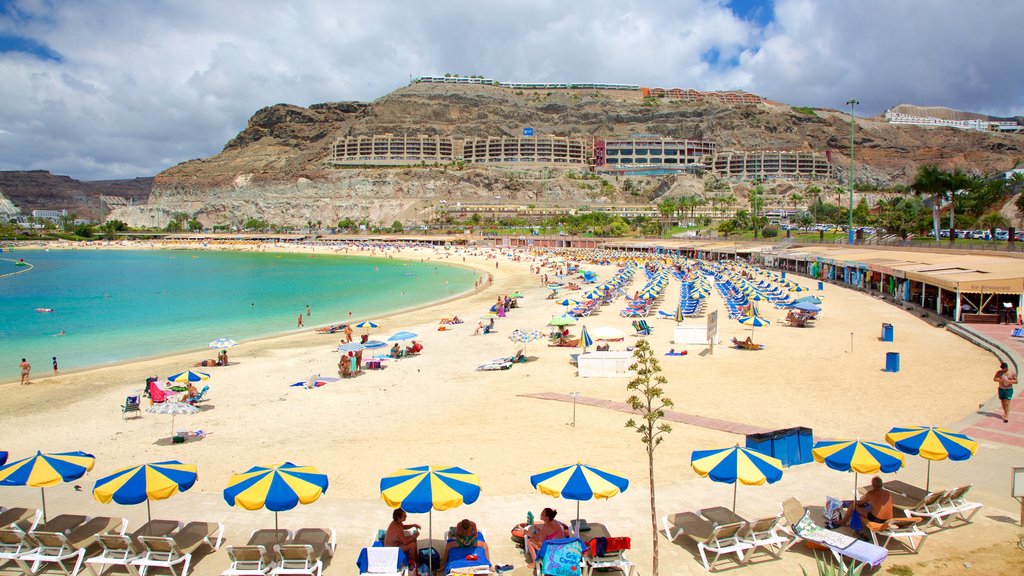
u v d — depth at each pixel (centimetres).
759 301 6359
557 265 11656
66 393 3519
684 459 2162
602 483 1473
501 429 2608
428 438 2519
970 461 2003
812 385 3195
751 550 1431
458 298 8181
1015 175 13675
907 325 4938
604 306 6600
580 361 3538
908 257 7362
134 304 7962
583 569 1378
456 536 1445
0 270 14438
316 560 1453
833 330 4791
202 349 4928
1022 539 1480
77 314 7081
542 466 2136
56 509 1777
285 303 7969
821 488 1825
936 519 1570
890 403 2823
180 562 1434
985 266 5603
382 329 5566
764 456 1570
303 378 3734
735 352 4047
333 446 2453
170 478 1520
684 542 1532
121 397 3397
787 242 12250
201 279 11538
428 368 3875
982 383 3089
